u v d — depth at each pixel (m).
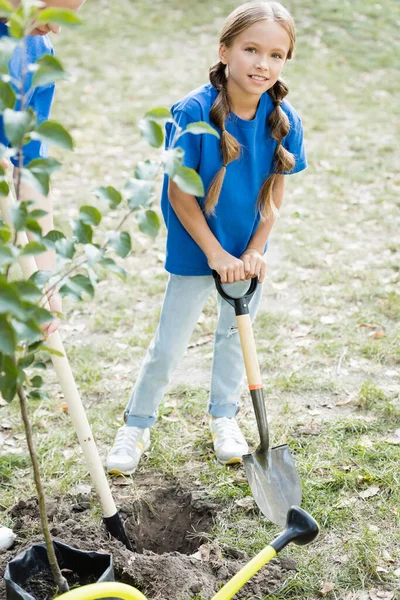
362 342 5.11
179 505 3.75
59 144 2.04
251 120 3.33
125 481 3.84
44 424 4.36
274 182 3.58
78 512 3.62
